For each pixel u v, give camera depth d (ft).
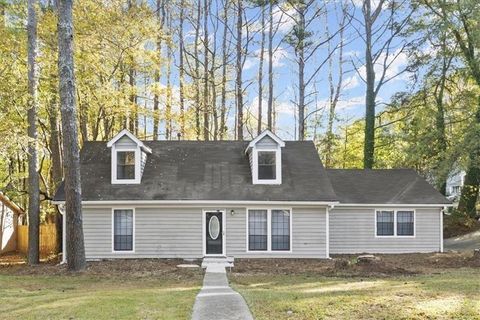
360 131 152.25
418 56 108.58
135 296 37.47
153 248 69.72
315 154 79.71
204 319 29.27
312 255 70.13
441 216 77.87
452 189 152.35
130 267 60.80
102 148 78.59
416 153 97.96
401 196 78.38
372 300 33.37
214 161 76.64
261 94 131.03
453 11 95.96
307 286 42.63
